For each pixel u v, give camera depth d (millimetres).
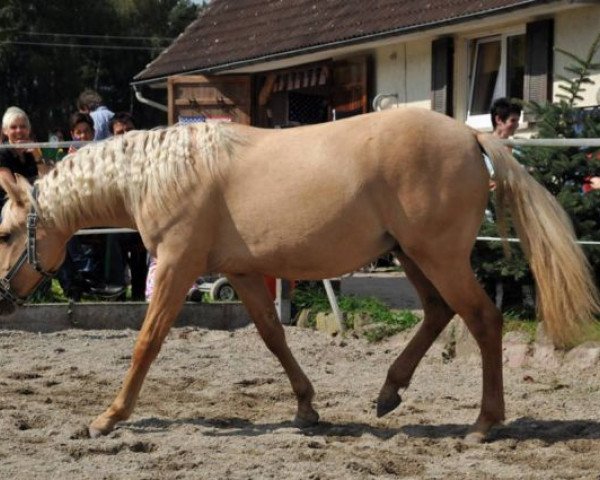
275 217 9539
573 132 13547
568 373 12297
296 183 9492
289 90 28344
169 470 8406
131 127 16766
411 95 24281
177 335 15680
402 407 11000
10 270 10352
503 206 9562
